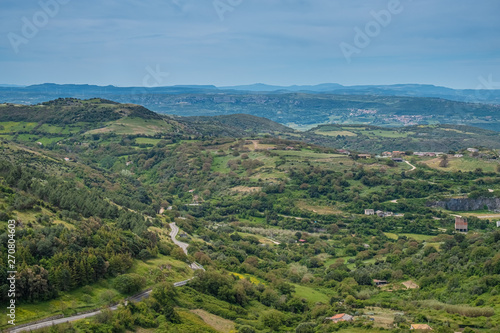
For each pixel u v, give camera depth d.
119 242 145.75
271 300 158.00
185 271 157.00
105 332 107.44
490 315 129.38
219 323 130.38
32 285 110.56
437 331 118.19
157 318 120.69
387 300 156.25
